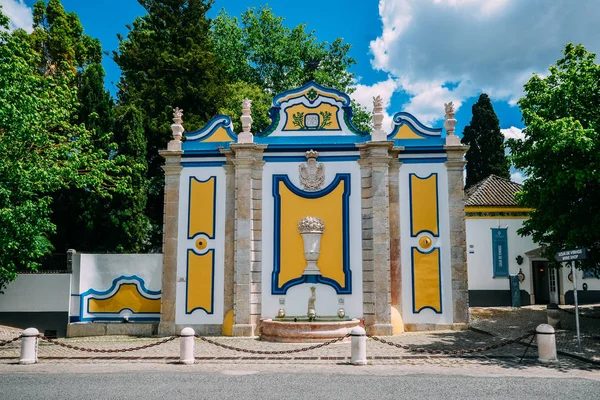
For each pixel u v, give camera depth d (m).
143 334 16.81
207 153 17.17
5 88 13.95
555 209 15.93
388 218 16.31
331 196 16.56
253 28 38.34
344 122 17.08
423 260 16.50
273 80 38.00
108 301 17.56
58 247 22.77
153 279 17.69
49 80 16.70
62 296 17.58
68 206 22.59
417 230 16.61
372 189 16.31
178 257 16.80
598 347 12.95
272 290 16.16
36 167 15.36
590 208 15.38
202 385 9.20
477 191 27.69
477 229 26.05
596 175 13.73
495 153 35.97
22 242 15.33
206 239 16.83
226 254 16.72
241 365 11.24
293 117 17.16
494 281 25.73
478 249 25.91
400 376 9.94
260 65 38.59
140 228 24.03
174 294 16.64
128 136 24.28
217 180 17.09
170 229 16.91
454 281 16.34
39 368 11.03
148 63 29.91
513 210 26.17
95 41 31.31
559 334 15.32
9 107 13.67
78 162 15.95
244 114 16.88
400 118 17.20
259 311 16.09
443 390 8.76
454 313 16.25
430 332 15.99
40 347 14.18
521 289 25.72
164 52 29.31
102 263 17.73
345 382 9.41
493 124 36.38
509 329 16.88
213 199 17.02
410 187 16.83
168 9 30.95
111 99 25.22
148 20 31.53
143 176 24.89
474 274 25.77
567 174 14.27
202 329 16.39
